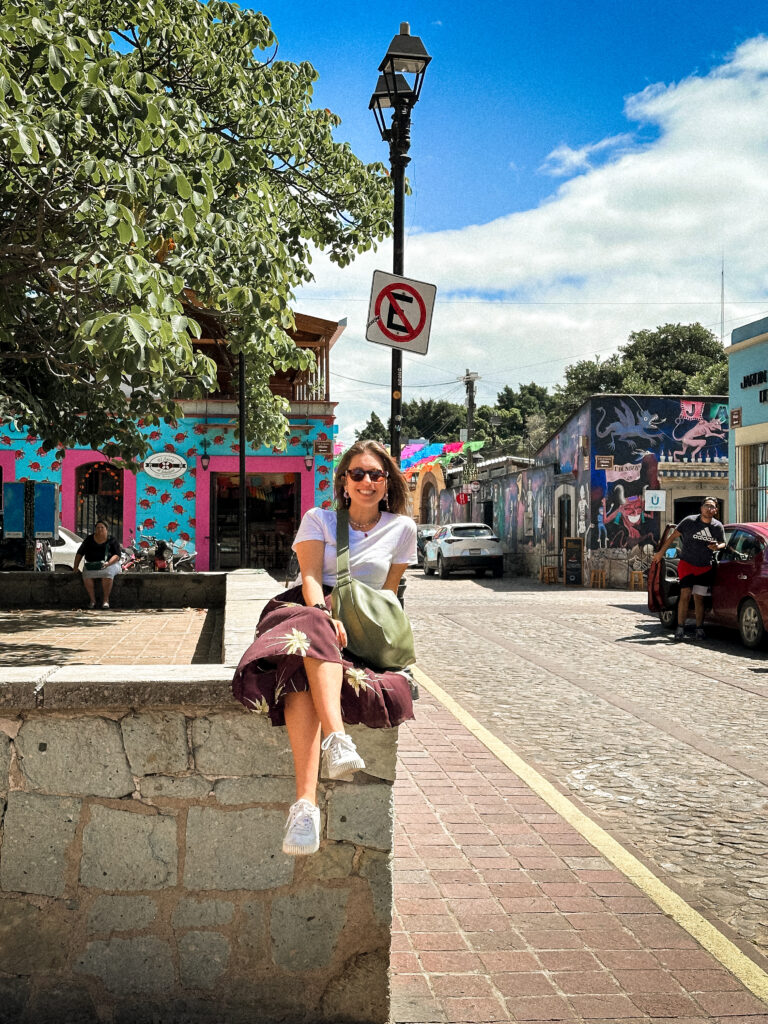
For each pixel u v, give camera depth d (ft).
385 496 10.85
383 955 10.16
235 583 30.91
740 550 40.09
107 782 9.98
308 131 37.35
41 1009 9.98
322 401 81.97
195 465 81.25
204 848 10.04
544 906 13.14
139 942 10.02
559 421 156.35
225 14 35.19
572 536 84.07
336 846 10.14
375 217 39.55
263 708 9.55
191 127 23.59
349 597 9.99
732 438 64.90
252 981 10.10
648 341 160.15
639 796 18.62
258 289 24.23
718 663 35.12
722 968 11.46
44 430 38.29
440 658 36.27
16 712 9.93
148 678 9.87
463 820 16.75
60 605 43.70
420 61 27.55
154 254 23.12
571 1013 10.38
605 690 29.76
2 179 20.97
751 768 20.68
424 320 23.97
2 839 9.95
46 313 26.89
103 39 23.56
